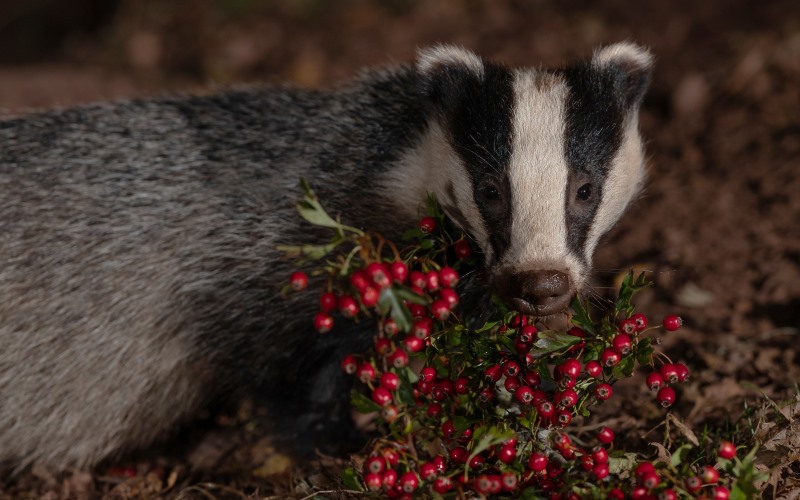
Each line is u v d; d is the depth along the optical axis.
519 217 8.38
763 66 16.75
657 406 9.71
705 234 13.16
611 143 8.98
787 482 7.90
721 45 17.84
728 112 15.95
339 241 7.17
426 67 9.54
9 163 10.58
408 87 10.07
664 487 7.04
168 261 10.12
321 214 7.14
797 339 10.77
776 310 11.38
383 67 10.68
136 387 10.41
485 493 6.93
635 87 9.73
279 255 9.78
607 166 8.91
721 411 9.53
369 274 6.83
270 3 23.27
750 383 9.88
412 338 7.12
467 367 7.80
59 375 10.35
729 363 10.44
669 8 20.02
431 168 9.27
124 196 10.35
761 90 16.20
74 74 20.55
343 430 10.34
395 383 7.22
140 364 10.33
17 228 10.29
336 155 9.94
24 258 10.23
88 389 10.39
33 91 18.98
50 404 10.43
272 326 9.85
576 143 8.68
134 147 10.59
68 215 10.32
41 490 10.37
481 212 8.71
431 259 8.29
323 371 10.02
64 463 10.69
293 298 9.66
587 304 7.98
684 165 14.84
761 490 7.75
